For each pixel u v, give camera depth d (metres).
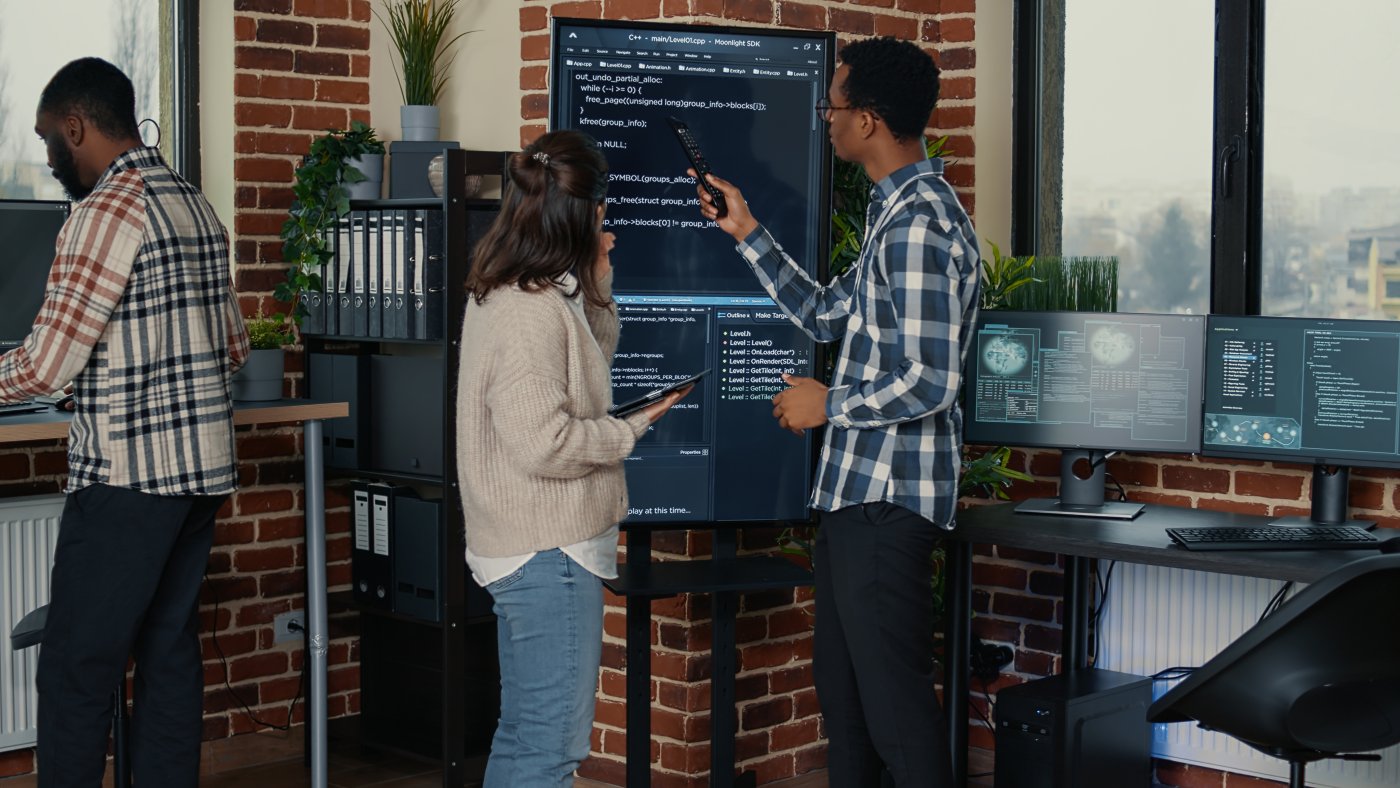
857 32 3.89
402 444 3.93
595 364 2.59
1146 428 3.38
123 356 2.89
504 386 2.46
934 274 2.67
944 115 4.11
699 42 3.22
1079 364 3.41
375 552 3.99
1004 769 3.44
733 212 3.08
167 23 4.06
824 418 2.82
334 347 4.23
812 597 3.95
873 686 2.84
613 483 2.61
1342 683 2.45
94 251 2.83
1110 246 3.98
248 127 4.05
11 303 3.37
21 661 3.64
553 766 2.58
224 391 3.08
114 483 2.91
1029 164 4.06
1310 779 3.55
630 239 3.23
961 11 4.06
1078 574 3.63
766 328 3.32
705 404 3.30
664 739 3.73
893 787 3.48
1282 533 3.06
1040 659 3.98
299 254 3.98
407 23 4.20
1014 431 3.47
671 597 3.68
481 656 4.00
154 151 3.01
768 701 3.87
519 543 2.51
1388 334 3.17
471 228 3.84
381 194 4.20
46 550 3.66
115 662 2.97
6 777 3.69
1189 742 3.71
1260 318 3.28
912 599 2.82
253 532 4.10
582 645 2.56
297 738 4.18
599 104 3.19
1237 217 3.71
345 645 4.35
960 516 3.38
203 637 4.03
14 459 3.66
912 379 2.67
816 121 3.29
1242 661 2.47
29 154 3.84
